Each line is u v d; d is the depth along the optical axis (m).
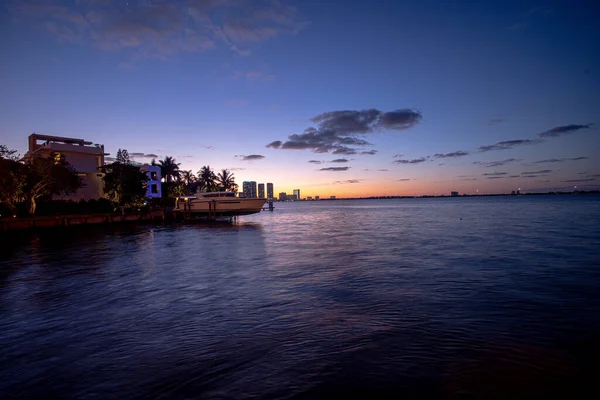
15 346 6.91
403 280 12.02
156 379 5.42
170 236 32.06
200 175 98.38
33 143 53.16
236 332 7.36
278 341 6.78
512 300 9.38
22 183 35.91
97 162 54.91
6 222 34.34
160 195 73.94
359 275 12.98
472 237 25.72
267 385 5.14
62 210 45.69
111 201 50.94
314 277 12.80
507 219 45.47
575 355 5.94
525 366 5.56
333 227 39.78
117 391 5.11
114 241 27.98
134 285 12.21
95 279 13.36
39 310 9.40
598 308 8.59
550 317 7.94
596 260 15.39
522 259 15.94
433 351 6.17
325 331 7.26
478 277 12.34
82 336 7.39
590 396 4.70
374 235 28.94
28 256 19.98
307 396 4.83
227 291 11.02
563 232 27.70
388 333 7.07
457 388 4.94
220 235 32.47
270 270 14.47
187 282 12.52
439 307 8.83
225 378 5.39
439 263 15.27
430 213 73.56
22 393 5.14
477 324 7.53
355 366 5.66
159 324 8.02
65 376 5.62
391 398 4.74
